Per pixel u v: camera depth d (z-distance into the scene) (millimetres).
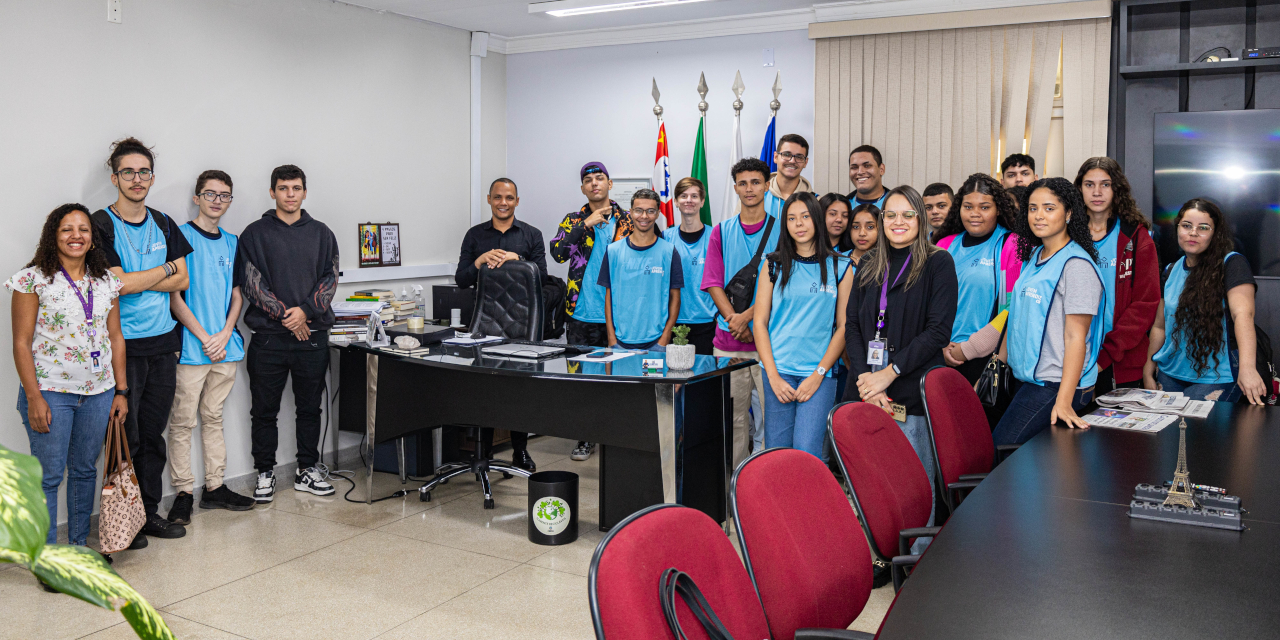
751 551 1600
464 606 3141
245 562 3568
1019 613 1359
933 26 4977
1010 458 2385
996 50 4918
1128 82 4840
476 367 3719
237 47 4504
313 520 4125
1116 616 1347
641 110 5992
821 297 3562
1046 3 4727
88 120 3887
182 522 4023
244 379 4621
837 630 1513
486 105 6266
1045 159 4902
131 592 812
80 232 3295
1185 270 3596
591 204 5250
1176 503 1857
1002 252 3721
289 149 4812
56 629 2975
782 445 3695
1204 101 4691
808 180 5527
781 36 5531
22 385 3295
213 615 3055
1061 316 2930
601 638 1213
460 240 6078
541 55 6289
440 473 4484
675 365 3586
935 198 4117
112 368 3521
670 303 4754
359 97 5227
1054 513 1882
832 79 5301
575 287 5160
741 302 4191
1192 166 4645
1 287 3629
